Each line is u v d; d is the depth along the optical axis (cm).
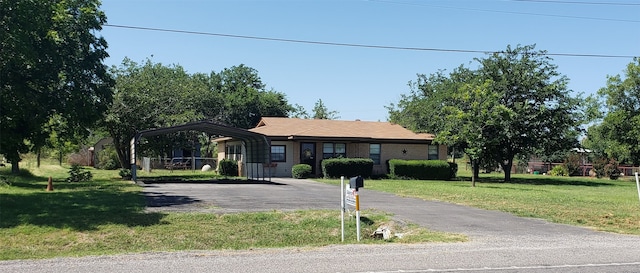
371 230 1220
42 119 2031
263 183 2564
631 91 4022
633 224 1330
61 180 2752
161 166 4822
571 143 3397
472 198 1842
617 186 2947
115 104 3048
